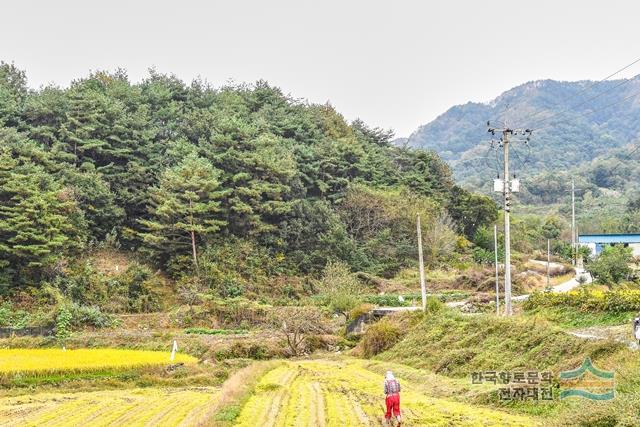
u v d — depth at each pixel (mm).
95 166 69438
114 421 24141
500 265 73250
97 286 56625
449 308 41812
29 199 55719
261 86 99062
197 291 58750
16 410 26219
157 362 36938
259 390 27844
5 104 69688
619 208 122688
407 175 91500
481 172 190000
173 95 87250
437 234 77125
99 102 71000
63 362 35719
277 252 69688
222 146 71188
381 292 65438
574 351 24484
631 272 53656
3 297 53625
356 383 30109
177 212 62406
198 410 26141
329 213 74438
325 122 97125
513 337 29391
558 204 140500
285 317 52125
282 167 71188
